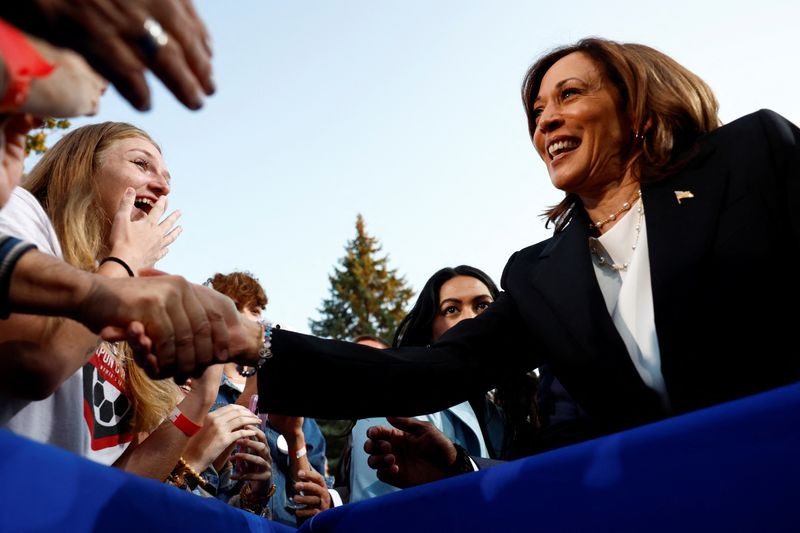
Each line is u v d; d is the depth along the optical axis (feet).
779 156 5.39
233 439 7.86
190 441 7.70
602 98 6.39
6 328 4.33
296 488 9.28
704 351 5.21
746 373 5.13
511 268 6.75
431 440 6.73
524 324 6.71
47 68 3.13
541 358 6.81
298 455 10.30
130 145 7.23
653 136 6.21
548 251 6.50
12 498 2.92
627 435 3.67
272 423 10.34
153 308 4.02
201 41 3.37
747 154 5.52
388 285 184.14
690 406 5.27
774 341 5.09
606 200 6.47
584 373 5.77
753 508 3.15
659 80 6.28
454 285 11.95
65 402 5.24
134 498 3.76
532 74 7.00
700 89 6.38
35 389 4.42
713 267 5.28
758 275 5.13
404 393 6.03
